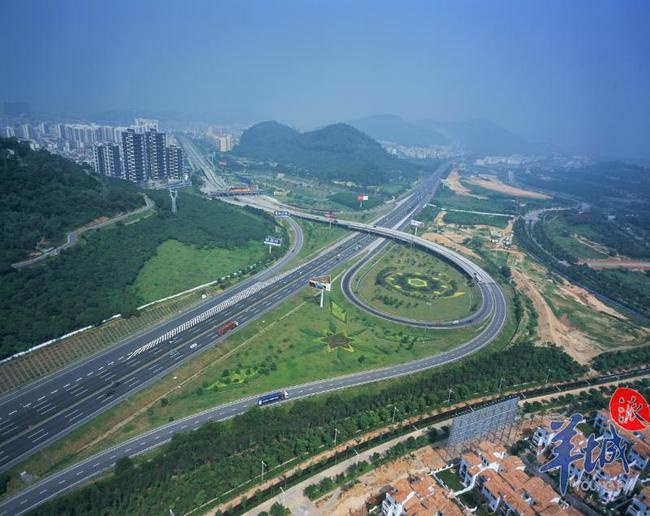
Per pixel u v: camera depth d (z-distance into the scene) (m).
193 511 140.62
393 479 157.62
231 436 165.00
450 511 134.38
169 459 152.38
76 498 134.75
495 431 173.12
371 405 194.12
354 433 180.25
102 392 191.62
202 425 173.50
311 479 156.50
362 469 159.50
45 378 197.38
